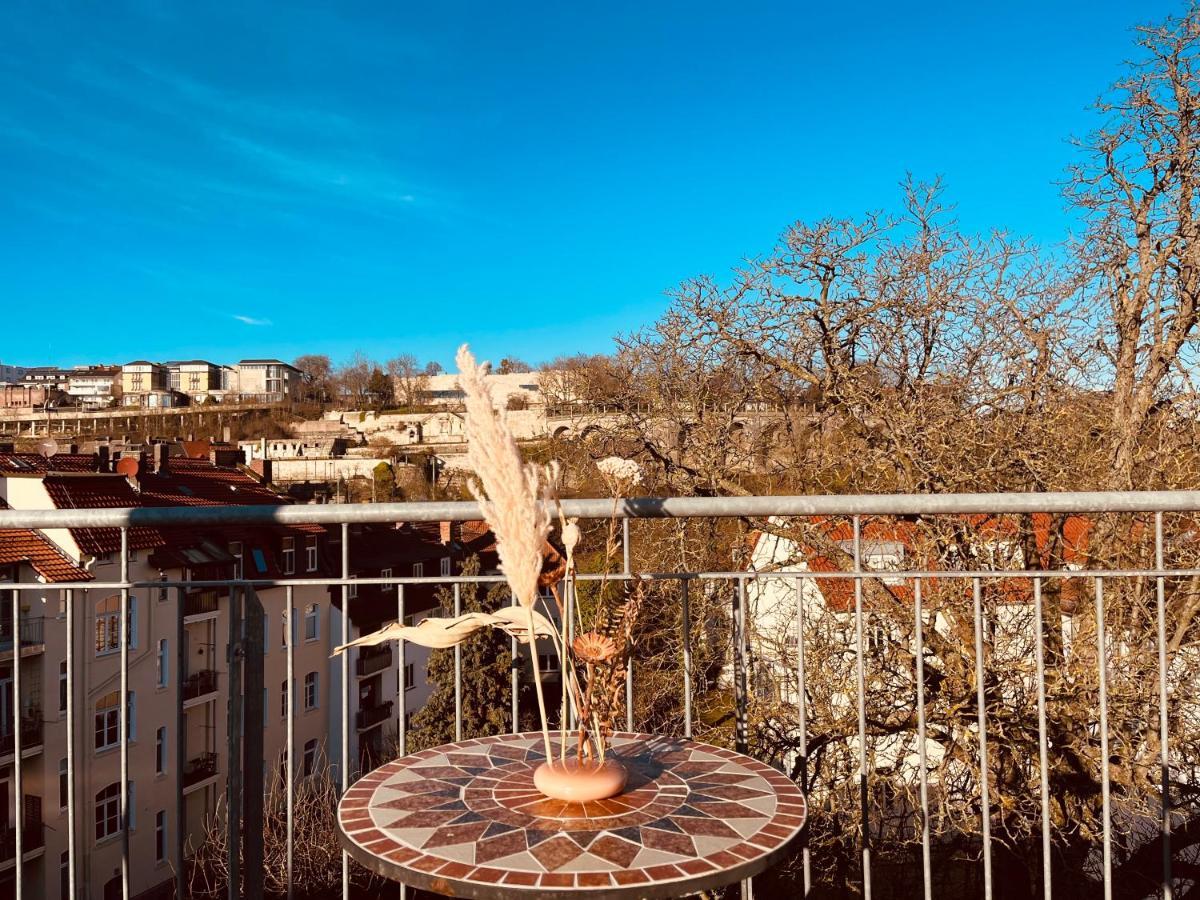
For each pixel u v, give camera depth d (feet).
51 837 53.06
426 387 300.40
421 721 53.57
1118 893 23.13
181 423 296.71
